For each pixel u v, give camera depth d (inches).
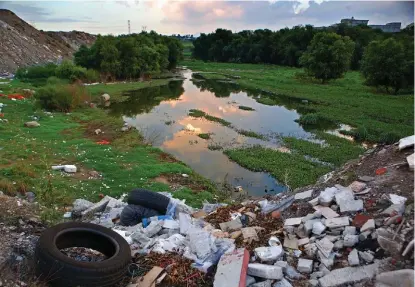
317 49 2004.2
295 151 810.8
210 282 229.1
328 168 685.3
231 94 1716.3
